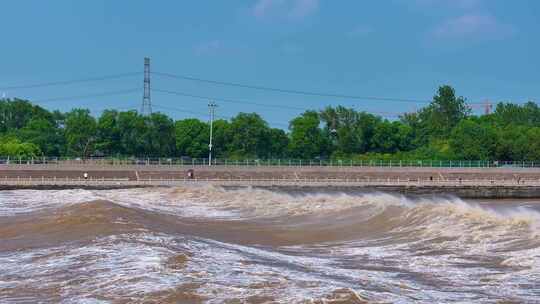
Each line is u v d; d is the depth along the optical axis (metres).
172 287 24.06
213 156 172.50
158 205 74.00
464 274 28.84
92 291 24.44
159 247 32.75
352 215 53.88
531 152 165.88
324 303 21.94
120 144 167.12
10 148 147.50
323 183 120.88
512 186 126.31
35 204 69.81
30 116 198.75
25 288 25.91
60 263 30.09
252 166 136.25
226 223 54.25
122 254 30.86
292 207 64.38
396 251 36.00
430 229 41.69
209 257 30.97
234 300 22.31
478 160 163.62
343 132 183.88
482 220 41.88
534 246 33.62
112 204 53.88
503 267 29.97
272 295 22.84
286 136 178.75
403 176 139.88
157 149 169.00
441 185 125.00
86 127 164.62
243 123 172.50
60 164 128.88
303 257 34.84
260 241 42.72
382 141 184.62
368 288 25.17
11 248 36.03
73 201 70.94
